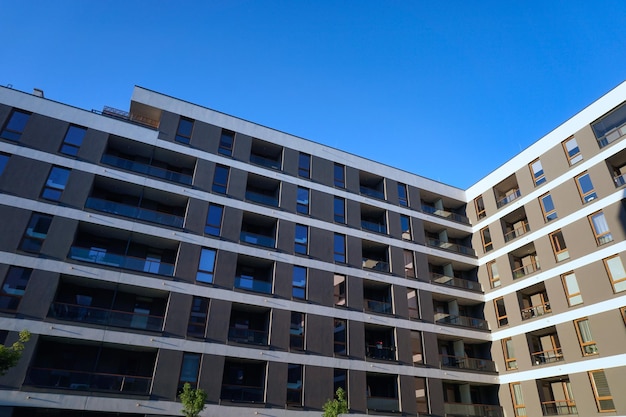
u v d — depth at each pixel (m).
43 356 19.66
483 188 33.84
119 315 20.41
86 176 22.33
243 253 24.41
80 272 20.28
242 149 27.42
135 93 25.89
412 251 30.45
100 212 21.91
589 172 25.75
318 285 25.62
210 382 20.62
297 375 22.77
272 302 23.86
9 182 20.55
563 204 26.81
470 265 32.38
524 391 26.17
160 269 22.27
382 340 27.52
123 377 19.42
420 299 28.77
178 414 19.38
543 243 27.44
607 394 21.77
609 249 23.58
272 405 21.42
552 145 28.50
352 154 31.59
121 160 23.67
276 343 22.95
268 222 26.98
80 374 18.78
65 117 23.14
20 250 19.56
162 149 25.03
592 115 26.36
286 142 29.22
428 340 27.47
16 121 21.95
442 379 26.66
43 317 18.83
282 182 27.75
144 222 22.78
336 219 28.70
